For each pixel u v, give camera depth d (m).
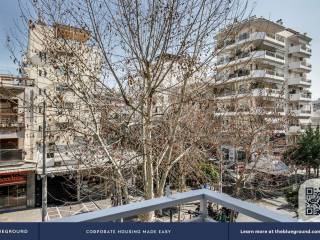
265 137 12.44
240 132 12.02
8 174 17.14
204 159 10.56
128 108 6.84
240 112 12.12
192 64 5.74
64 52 5.87
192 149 8.97
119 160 7.05
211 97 7.00
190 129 8.05
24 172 17.28
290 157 19.14
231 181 13.37
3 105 16.27
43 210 11.19
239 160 13.02
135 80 6.58
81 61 5.83
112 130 6.96
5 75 12.02
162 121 6.65
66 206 14.62
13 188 17.84
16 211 17.53
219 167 11.52
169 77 6.83
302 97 36.72
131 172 7.09
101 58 6.25
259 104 13.07
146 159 6.37
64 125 7.34
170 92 6.68
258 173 13.13
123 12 5.61
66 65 5.84
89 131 6.98
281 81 34.12
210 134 10.00
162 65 5.82
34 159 17.83
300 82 36.34
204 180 10.88
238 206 1.83
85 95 6.19
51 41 5.83
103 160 7.29
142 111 6.07
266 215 1.67
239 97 11.35
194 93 6.32
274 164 14.32
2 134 16.64
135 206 1.81
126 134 6.83
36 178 18.39
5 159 17.23
